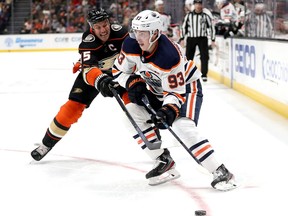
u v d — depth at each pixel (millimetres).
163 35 3854
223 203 3850
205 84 11070
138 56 3922
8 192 4223
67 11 21969
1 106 8617
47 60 17547
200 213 3549
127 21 21719
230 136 6207
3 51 21375
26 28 21578
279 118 7242
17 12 21656
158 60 3787
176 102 3828
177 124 3957
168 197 4012
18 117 7633
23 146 5836
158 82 4031
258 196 3998
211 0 13609
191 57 11578
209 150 3990
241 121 7090
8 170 4867
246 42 9195
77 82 4914
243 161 5074
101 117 7480
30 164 5062
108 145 5797
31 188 4320
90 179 4547
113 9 21922
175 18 16062
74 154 5438
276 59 7539
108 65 4762
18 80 12227
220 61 11336
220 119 7266
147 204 3867
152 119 3867
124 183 4410
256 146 5676
